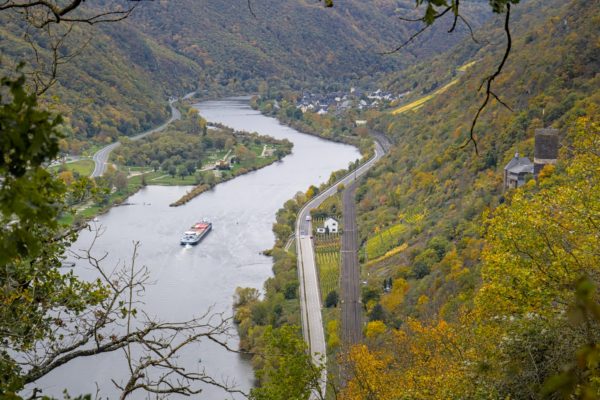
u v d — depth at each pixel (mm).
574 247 14531
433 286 48406
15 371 7418
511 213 15789
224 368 41844
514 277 14930
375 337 45594
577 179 15930
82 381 37781
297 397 16031
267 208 90375
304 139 149750
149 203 91250
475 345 16188
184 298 56125
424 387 17375
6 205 3904
